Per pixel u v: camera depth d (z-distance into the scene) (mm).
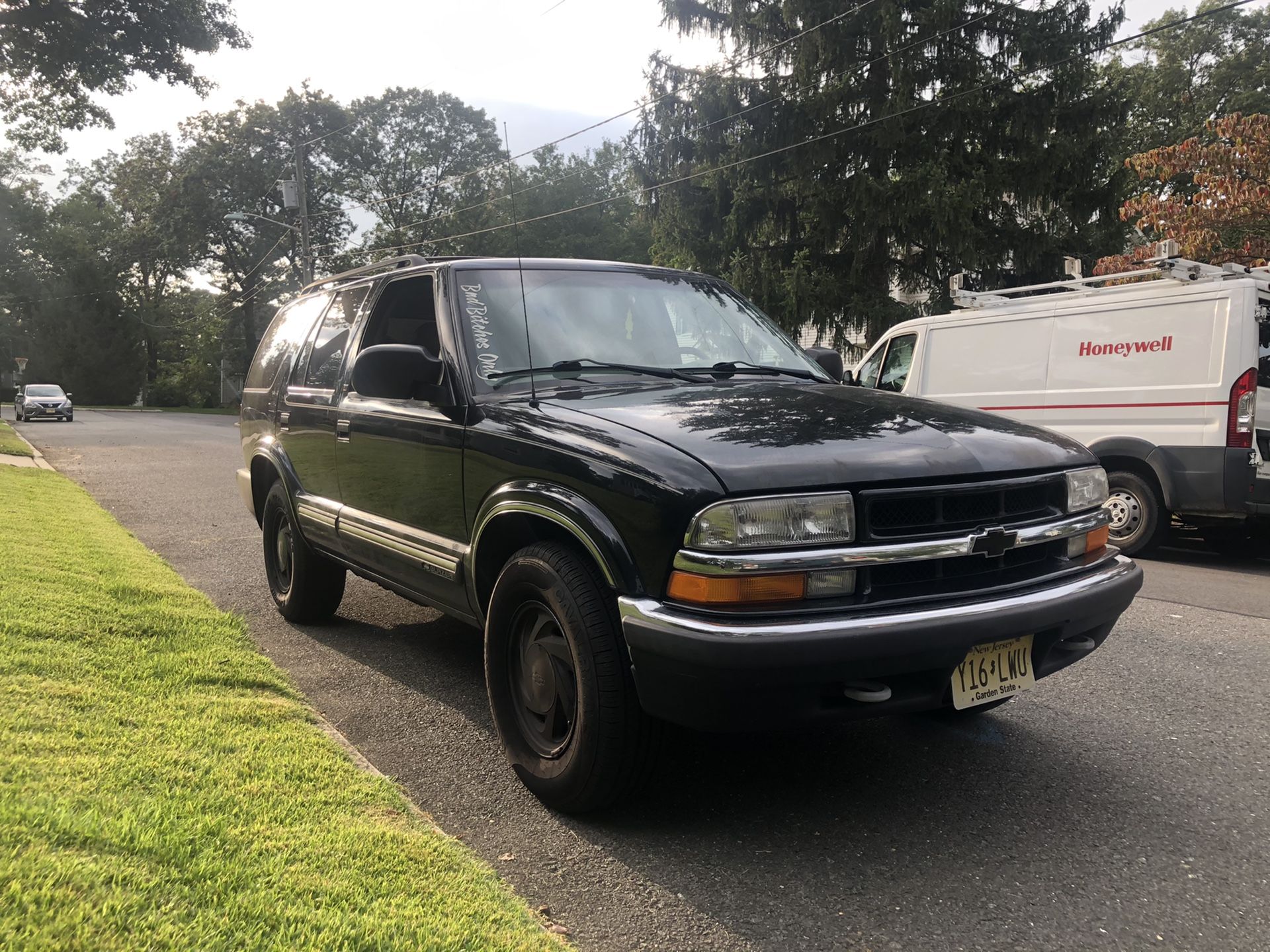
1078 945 2324
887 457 2738
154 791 2574
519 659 3217
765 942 2320
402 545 3914
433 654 4844
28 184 64500
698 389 3457
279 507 5422
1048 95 19391
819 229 20797
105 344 65750
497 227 43969
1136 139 29312
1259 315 7543
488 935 2092
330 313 5125
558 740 3061
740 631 2455
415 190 49500
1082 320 8445
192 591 5625
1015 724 3914
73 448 20453
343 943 1939
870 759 3520
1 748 2693
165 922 1896
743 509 2531
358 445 4297
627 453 2775
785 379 3900
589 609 2801
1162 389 7855
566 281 4043
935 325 9719
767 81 21281
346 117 49688
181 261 53312
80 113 22781
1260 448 7590
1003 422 3318
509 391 3500
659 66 22766
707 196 22594
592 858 2738
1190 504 7715
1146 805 3139
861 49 20141
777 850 2801
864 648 2508
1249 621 5781
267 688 3846
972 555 2789
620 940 2316
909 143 19609
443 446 3582
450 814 3025
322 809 2646
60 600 4594
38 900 1881
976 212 19578
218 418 42031
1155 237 19094
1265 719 3980
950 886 2600
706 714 2557
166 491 12273
